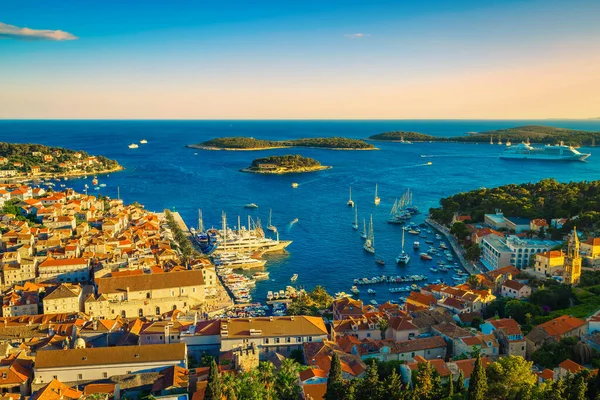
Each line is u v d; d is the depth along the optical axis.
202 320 179.12
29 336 166.62
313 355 143.75
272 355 153.50
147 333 158.88
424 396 104.50
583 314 180.62
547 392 100.06
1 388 131.25
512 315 186.12
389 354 147.25
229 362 139.25
